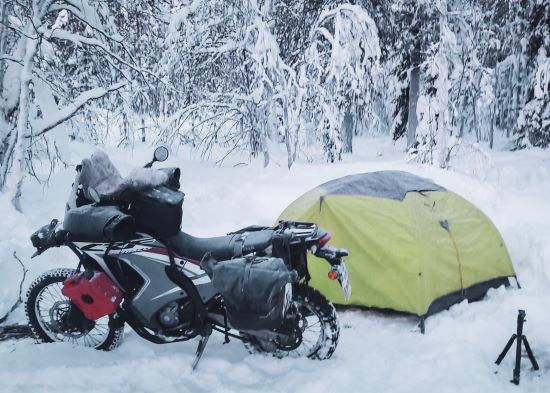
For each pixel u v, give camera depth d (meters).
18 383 3.32
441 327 4.24
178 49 11.73
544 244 5.70
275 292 3.22
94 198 3.47
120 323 3.79
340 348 3.94
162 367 3.56
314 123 12.54
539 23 15.54
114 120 12.49
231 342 4.05
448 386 3.32
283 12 13.08
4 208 6.41
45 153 9.34
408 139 14.62
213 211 7.85
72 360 3.70
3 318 4.41
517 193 8.70
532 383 3.41
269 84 11.04
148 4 11.13
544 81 14.24
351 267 4.61
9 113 7.72
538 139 15.20
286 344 3.71
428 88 12.40
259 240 3.59
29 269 5.25
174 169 3.79
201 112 12.36
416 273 4.34
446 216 4.86
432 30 12.70
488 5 15.01
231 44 11.96
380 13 13.85
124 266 3.71
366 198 4.73
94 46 8.41
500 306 4.62
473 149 10.71
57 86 8.93
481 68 12.21
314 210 4.80
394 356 3.76
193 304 3.62
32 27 7.50
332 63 10.98
